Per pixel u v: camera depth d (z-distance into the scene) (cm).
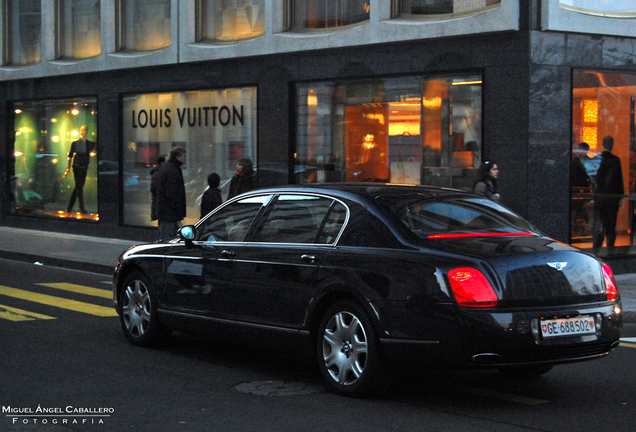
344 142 1521
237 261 687
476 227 621
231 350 782
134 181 1905
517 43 1266
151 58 1811
